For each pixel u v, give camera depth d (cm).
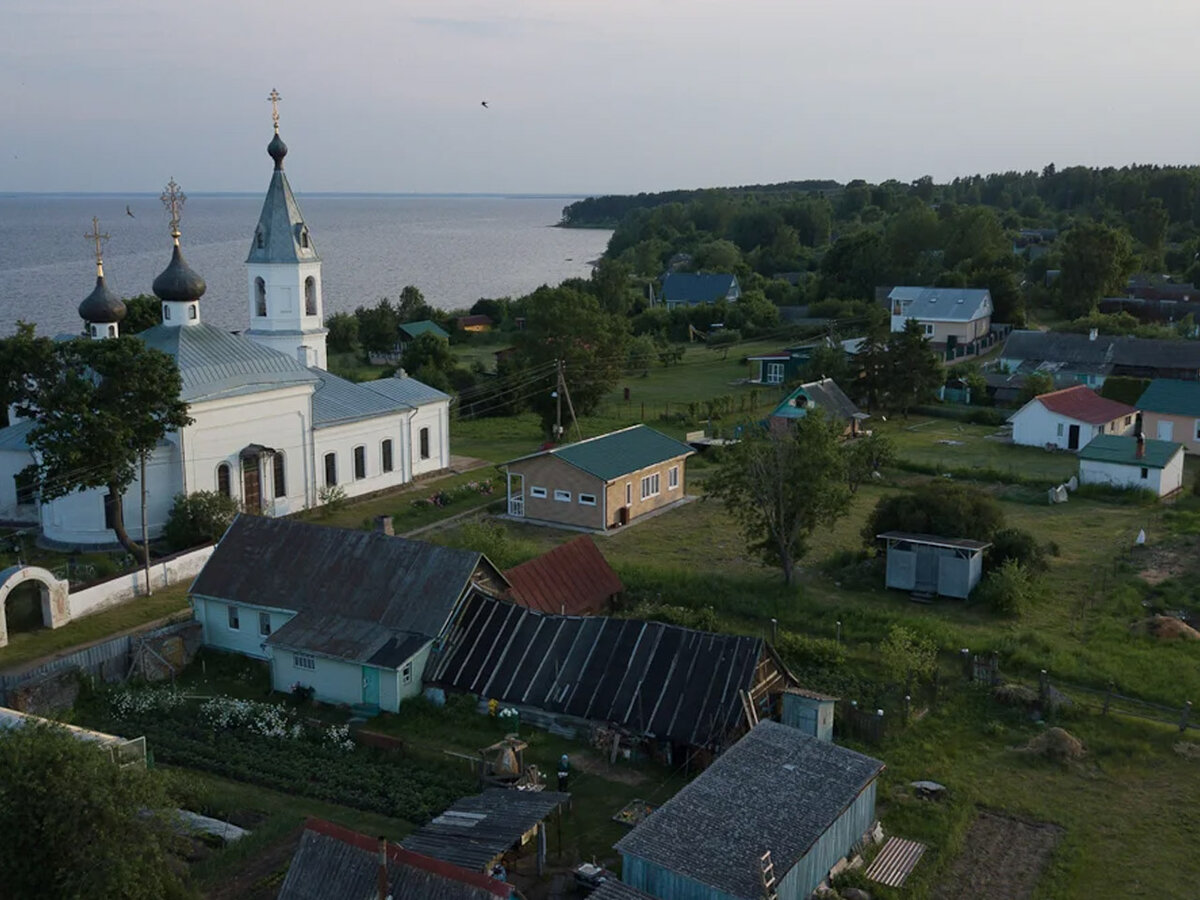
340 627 3762
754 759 2752
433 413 6850
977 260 15200
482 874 2195
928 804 2958
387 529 4419
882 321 10256
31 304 19875
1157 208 19012
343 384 6462
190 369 5306
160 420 4606
